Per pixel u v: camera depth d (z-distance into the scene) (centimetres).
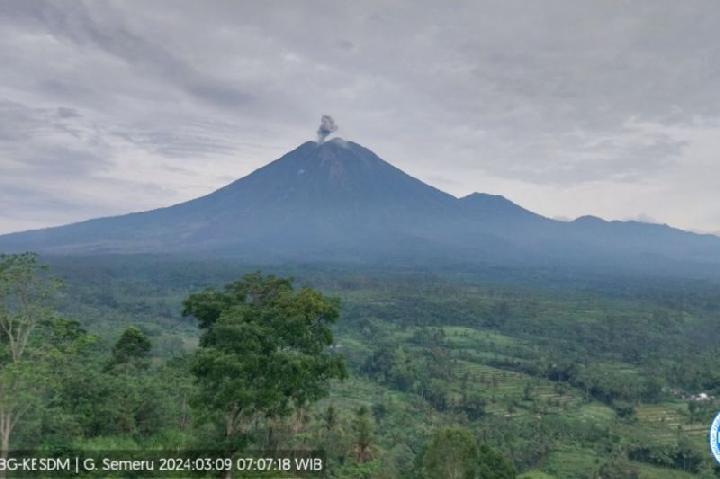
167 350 9112
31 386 2436
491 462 3844
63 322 3406
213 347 2622
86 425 3025
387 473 3769
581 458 6184
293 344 2802
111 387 3203
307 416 3778
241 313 2667
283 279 3231
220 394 2383
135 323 11762
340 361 2948
